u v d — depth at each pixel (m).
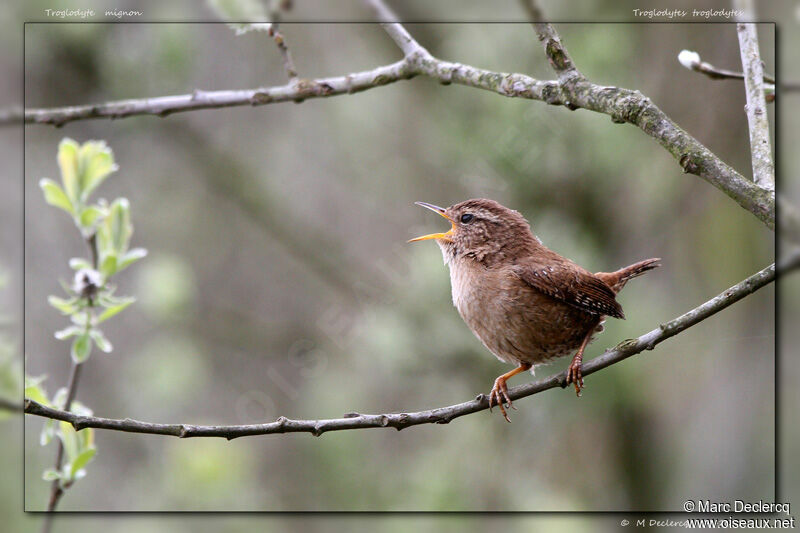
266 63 13.16
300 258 13.17
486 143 10.73
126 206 6.16
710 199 11.32
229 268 13.82
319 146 13.55
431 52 11.43
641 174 11.07
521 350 7.10
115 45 10.69
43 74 10.40
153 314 11.75
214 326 12.88
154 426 5.00
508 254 7.25
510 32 10.63
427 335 10.37
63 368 12.04
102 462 11.71
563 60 5.54
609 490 10.93
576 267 7.07
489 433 11.09
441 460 11.11
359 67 12.71
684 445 10.84
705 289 11.16
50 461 10.44
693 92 11.32
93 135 12.09
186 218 13.62
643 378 10.42
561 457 11.09
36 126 11.95
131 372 12.02
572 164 10.74
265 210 12.99
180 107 6.24
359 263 12.78
